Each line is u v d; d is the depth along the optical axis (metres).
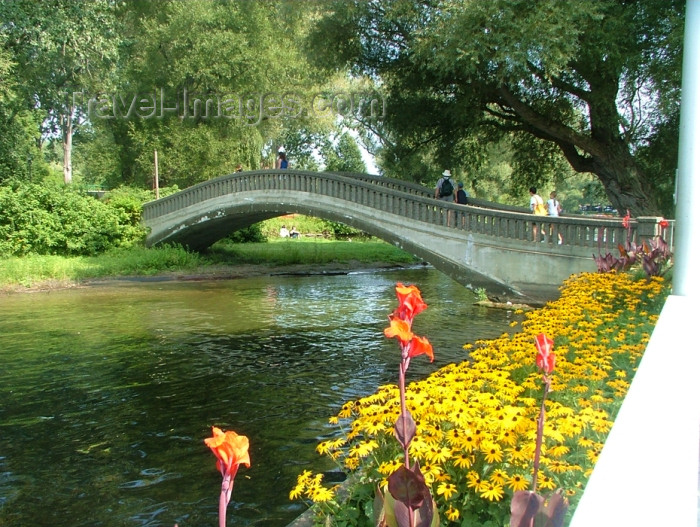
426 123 21.98
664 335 2.76
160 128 32.69
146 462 5.87
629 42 16.33
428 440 3.18
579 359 5.11
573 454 3.39
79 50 24.30
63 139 36.59
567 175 25.84
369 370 9.30
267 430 6.69
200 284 20.80
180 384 8.59
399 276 24.11
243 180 21.30
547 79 16.39
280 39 34.06
